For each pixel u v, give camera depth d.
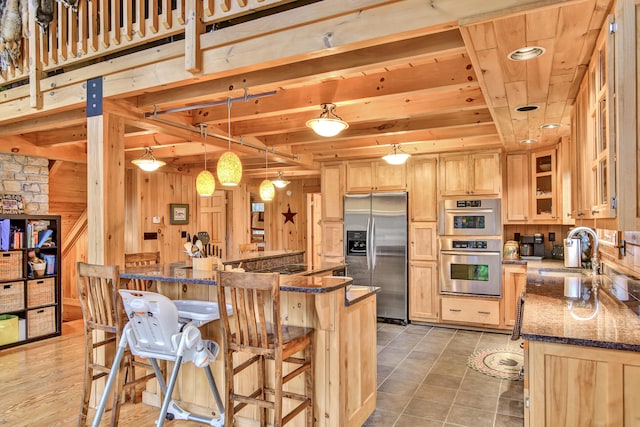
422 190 5.70
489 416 3.01
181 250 7.38
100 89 3.15
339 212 6.21
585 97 2.54
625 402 1.64
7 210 4.99
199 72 2.70
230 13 2.60
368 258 5.90
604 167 2.05
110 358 3.23
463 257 5.39
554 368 1.73
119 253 3.27
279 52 2.44
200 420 2.82
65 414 3.06
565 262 4.22
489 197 5.29
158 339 2.47
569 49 2.18
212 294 3.09
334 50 2.32
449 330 5.41
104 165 3.16
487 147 5.25
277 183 6.20
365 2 2.19
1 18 3.59
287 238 9.20
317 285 2.48
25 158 5.28
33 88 3.46
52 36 3.39
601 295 2.67
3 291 4.62
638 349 1.59
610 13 1.78
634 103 1.63
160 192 7.01
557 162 4.81
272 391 2.58
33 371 3.94
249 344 2.32
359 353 2.87
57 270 5.13
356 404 2.82
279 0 2.43
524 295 2.76
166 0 2.82
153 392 3.24
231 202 8.05
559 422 1.73
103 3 3.10
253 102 3.71
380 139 5.15
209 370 2.69
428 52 2.38
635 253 2.47
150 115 3.50
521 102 3.09
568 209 4.38
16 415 3.04
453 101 3.54
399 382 3.64
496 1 1.86
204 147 5.01
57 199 6.15
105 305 2.75
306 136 4.82
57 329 5.09
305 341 2.51
